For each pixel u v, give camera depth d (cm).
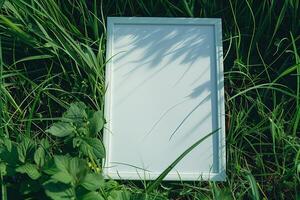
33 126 136
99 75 134
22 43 140
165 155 131
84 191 115
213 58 137
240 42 141
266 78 138
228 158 131
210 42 139
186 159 130
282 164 132
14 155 117
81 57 135
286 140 129
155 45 139
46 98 138
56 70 140
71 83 138
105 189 123
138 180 131
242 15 142
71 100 138
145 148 132
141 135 132
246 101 136
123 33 139
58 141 134
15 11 134
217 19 140
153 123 133
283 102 134
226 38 141
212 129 132
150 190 122
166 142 132
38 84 139
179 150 131
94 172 123
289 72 133
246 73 138
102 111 132
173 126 133
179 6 143
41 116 136
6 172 115
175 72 136
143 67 137
